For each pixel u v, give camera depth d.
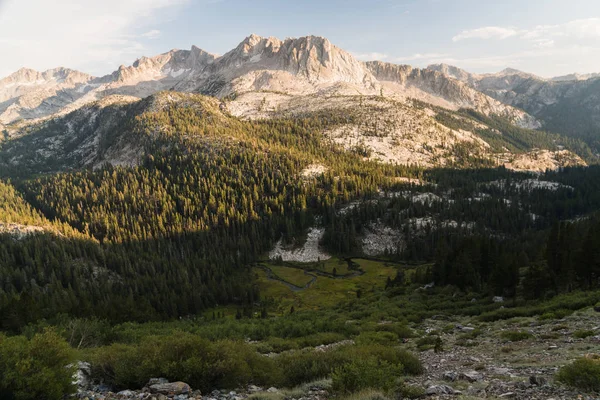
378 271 148.38
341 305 92.69
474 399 13.14
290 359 22.98
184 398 15.80
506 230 183.88
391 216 190.25
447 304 63.53
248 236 187.62
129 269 151.62
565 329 28.72
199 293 121.69
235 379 18.50
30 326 50.12
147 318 88.31
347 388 15.86
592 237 61.91
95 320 44.34
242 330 55.31
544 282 56.91
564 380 14.04
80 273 147.00
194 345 19.38
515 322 38.00
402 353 22.36
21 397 13.66
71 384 15.78
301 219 195.38
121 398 15.60
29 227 182.50
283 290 135.12
